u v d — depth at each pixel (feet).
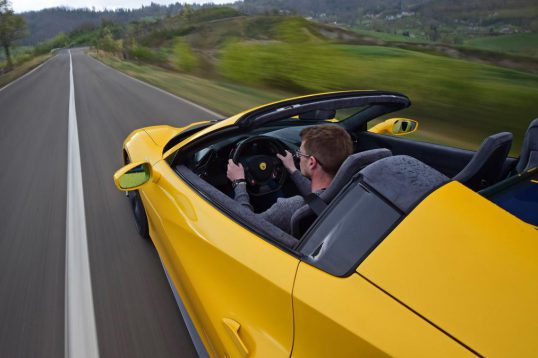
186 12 565.12
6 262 11.39
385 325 3.79
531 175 6.17
